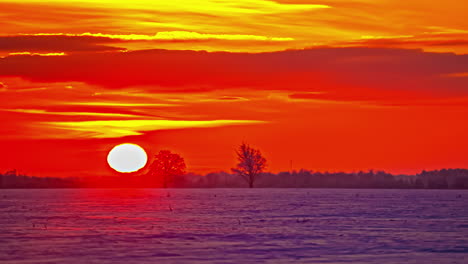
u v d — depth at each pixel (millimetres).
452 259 153625
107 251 167375
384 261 150375
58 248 173250
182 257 156875
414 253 162875
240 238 196500
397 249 170375
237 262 149000
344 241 188000
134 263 148375
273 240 191125
